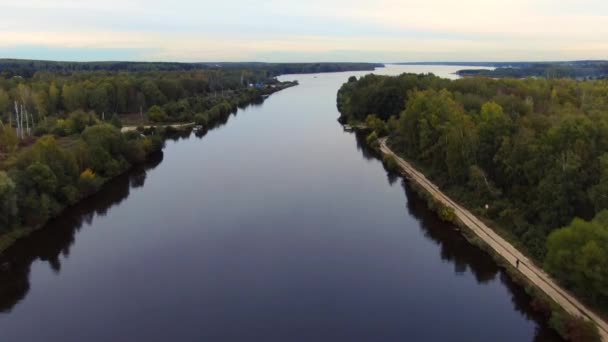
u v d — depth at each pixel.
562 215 57.38
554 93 118.56
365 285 55.38
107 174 93.88
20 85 144.25
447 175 87.19
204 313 50.06
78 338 46.09
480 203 73.75
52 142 81.94
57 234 69.50
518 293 52.62
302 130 148.12
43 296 53.56
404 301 52.16
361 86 181.00
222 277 57.34
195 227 71.69
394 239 67.31
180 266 59.97
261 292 54.03
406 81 153.00
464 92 134.38
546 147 64.00
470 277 57.03
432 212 76.75
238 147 123.75
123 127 145.25
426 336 46.12
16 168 76.25
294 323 48.31
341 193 86.88
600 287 44.16
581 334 41.81
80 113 131.00
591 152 62.00
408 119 104.62
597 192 53.41
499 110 86.19
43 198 71.69
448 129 87.38
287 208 79.12
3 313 50.22
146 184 91.81
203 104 178.62
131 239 67.88
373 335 46.38
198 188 89.44
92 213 77.25
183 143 129.38
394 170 101.44
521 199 68.44
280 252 63.56
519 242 61.59
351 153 117.69
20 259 62.34
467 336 46.06
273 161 109.12
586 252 44.59
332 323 48.22
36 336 46.44
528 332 46.53
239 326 47.81
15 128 125.69
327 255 62.62
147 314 49.97
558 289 50.59
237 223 73.00
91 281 56.78
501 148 72.50
